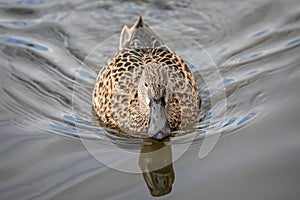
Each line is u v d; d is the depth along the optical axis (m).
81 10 40.22
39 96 33.00
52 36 38.06
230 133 29.14
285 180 25.31
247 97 31.84
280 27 37.50
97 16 39.75
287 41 36.06
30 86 33.69
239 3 40.19
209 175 26.25
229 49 36.44
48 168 27.19
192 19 39.41
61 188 25.83
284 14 38.66
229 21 38.84
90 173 26.97
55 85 34.03
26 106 32.03
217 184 25.55
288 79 32.38
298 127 28.42
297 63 33.66
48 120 31.08
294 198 24.23
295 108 29.77
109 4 40.66
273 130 28.56
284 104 30.34
